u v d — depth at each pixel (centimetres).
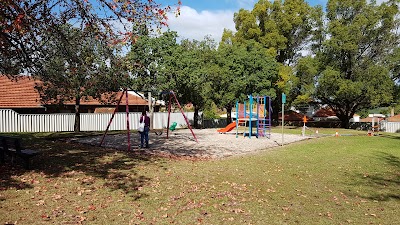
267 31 4059
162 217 615
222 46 3878
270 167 1173
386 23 3694
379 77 3469
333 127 4528
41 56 1145
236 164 1212
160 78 2820
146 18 910
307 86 3891
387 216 665
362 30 3762
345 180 1003
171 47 2938
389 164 1322
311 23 4178
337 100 4047
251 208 686
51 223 566
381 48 3769
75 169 1012
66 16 1027
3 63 1200
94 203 684
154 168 1071
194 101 3359
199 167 1120
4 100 2898
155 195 755
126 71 1254
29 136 2147
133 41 924
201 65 3484
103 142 1873
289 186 897
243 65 3612
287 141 2184
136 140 2036
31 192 743
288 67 3956
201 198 741
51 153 1339
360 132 3450
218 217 624
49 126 2912
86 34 1088
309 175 1059
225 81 3509
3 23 762
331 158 1444
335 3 3897
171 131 3038
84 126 3212
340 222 621
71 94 2169
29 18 851
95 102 3347
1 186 777
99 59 1138
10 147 1038
